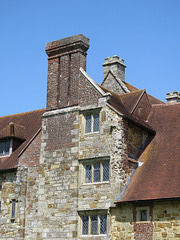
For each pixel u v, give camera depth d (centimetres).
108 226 2102
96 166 2252
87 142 2305
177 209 1930
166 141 2312
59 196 2309
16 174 2562
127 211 2073
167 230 1933
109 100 2320
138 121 2366
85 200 2220
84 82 2419
